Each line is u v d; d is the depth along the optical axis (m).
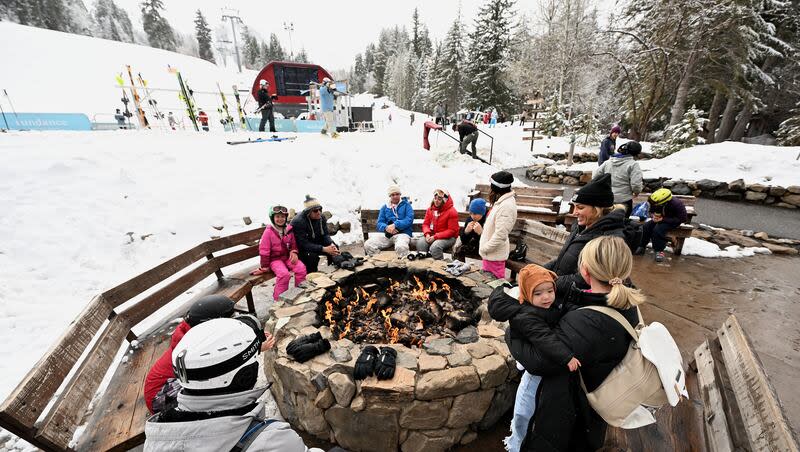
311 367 2.10
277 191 6.70
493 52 28.14
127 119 13.22
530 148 16.17
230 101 31.98
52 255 4.37
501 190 3.24
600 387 1.37
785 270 4.61
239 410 0.90
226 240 4.07
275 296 3.81
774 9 12.59
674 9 11.93
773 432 1.29
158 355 2.72
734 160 8.56
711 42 12.30
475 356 2.17
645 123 13.70
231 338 0.88
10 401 1.44
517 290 1.67
